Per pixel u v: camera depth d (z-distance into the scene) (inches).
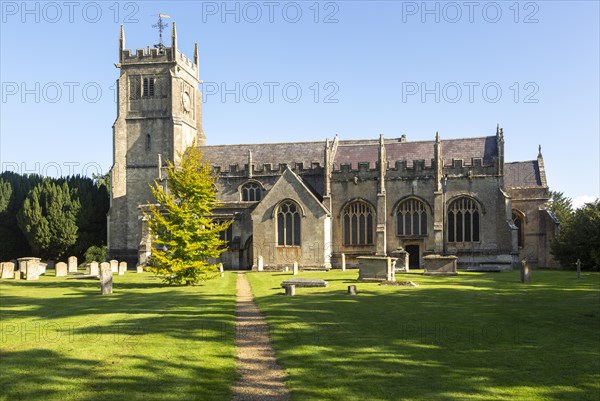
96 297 1100.5
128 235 2608.3
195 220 1368.1
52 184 2687.0
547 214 2300.7
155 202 2603.3
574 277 1475.1
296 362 530.3
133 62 2662.4
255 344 614.2
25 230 2620.6
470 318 759.1
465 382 462.3
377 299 981.2
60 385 441.7
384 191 2210.9
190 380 465.1
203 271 1385.3
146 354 544.1
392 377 477.7
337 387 451.5
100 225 2805.1
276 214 2126.0
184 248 1338.6
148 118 2645.2
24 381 451.2
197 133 2893.7
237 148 2630.4
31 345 580.7
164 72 2645.2
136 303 966.4
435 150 2186.3
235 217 2244.1
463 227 2155.5
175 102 2628.0
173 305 925.2
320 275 1695.4
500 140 2154.3
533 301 940.0
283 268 2102.6
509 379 470.6
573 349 574.6
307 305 903.1
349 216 2267.5
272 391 446.0
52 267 2662.4
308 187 2345.0
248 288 1268.5
